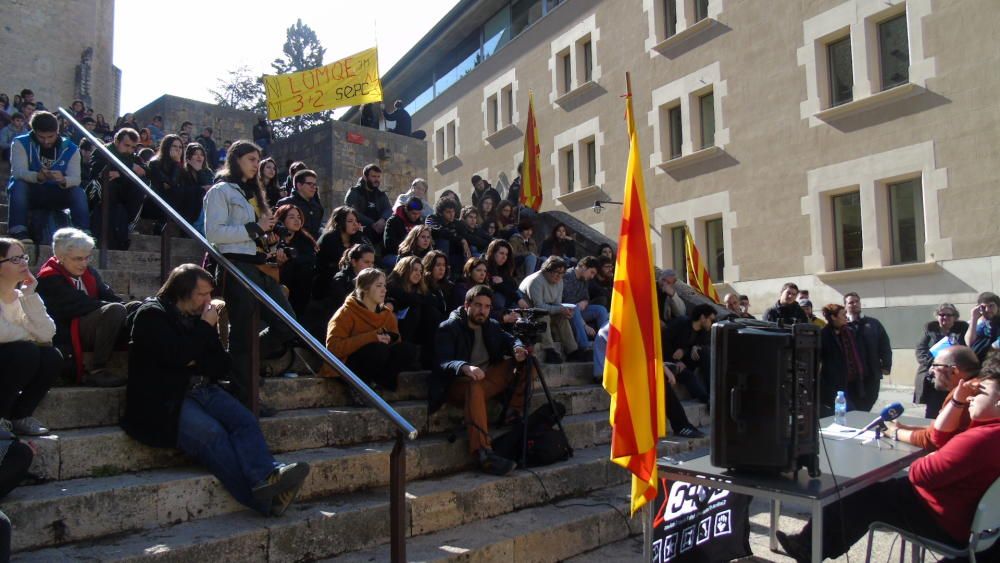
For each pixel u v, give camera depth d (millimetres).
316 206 7961
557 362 7188
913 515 3742
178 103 18172
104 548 3172
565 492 4961
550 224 12875
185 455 3982
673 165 17375
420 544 3912
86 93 22844
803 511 5520
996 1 11656
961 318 11859
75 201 6473
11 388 3457
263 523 3555
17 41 21922
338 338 5109
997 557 3752
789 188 14656
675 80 17469
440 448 4770
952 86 12148
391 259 8039
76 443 3613
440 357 5184
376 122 17812
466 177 26438
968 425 3902
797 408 3297
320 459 4148
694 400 7379
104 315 4250
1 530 2760
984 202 11664
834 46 14289
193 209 7789
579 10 20938
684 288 10219
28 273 3623
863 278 13273
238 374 4410
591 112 20344
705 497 4172
